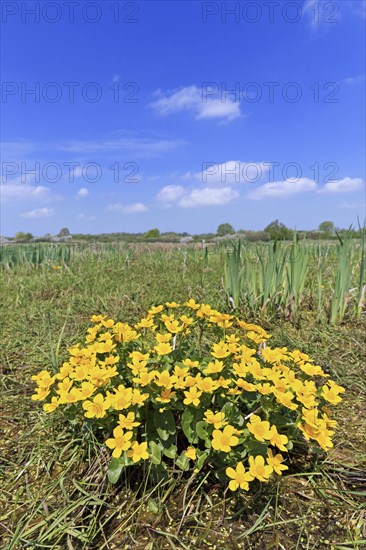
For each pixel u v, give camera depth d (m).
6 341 2.95
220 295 3.83
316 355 2.64
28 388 2.31
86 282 4.75
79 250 7.86
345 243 3.26
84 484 1.48
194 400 1.37
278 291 3.51
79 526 1.32
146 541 1.30
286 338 2.87
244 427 1.49
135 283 4.67
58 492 1.49
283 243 4.30
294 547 1.27
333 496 1.46
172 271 5.58
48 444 1.76
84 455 1.63
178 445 1.61
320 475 1.55
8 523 1.37
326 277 4.56
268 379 1.48
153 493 1.46
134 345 1.94
